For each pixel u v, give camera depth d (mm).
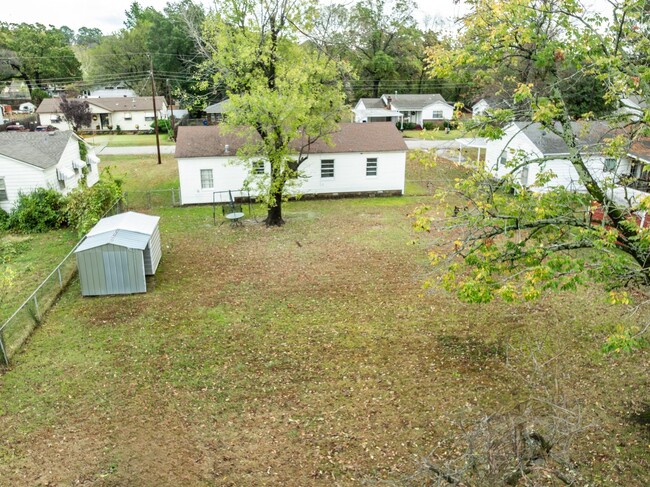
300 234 22906
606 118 9906
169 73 67125
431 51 10758
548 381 11203
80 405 10812
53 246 21656
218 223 24891
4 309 15539
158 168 37656
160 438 9773
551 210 9484
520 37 9156
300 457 9203
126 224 17422
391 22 65812
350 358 12484
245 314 15008
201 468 8984
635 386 10922
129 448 9508
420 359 12359
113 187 25141
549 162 26000
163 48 66500
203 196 28656
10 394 11211
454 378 11508
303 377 11719
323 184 29922
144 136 58656
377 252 20234
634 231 9125
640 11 8641
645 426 9648
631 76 9195
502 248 9938
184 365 12305
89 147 31891
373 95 69188
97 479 8750
